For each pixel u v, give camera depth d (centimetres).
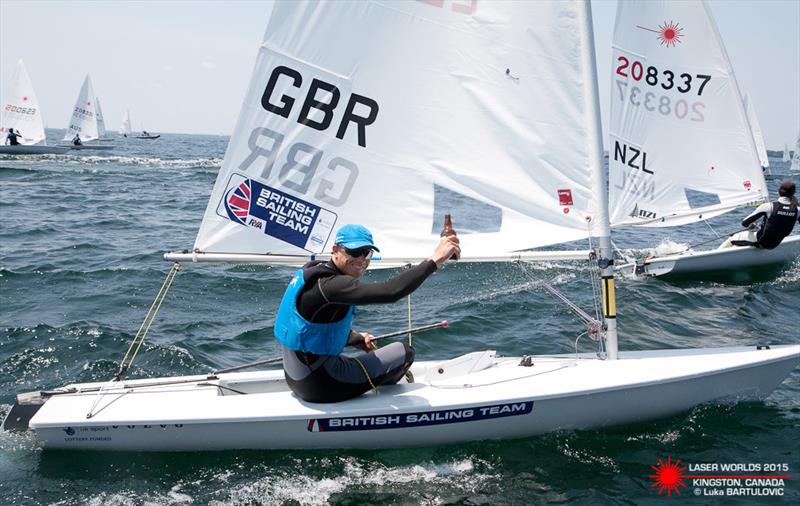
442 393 363
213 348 544
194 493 322
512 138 370
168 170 2733
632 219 929
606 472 344
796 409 415
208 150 5641
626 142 905
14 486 323
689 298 734
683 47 882
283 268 854
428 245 389
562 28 354
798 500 321
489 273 818
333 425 347
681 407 393
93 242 1030
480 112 371
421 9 368
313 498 320
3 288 719
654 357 409
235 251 396
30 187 1836
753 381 402
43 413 351
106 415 347
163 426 346
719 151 914
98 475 335
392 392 366
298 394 354
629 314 662
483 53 366
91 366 489
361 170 389
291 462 348
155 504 313
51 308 643
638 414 384
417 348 548
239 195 392
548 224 376
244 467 343
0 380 466
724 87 896
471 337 577
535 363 406
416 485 331
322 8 376
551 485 333
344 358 350
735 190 927
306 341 326
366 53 377
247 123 386
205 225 393
